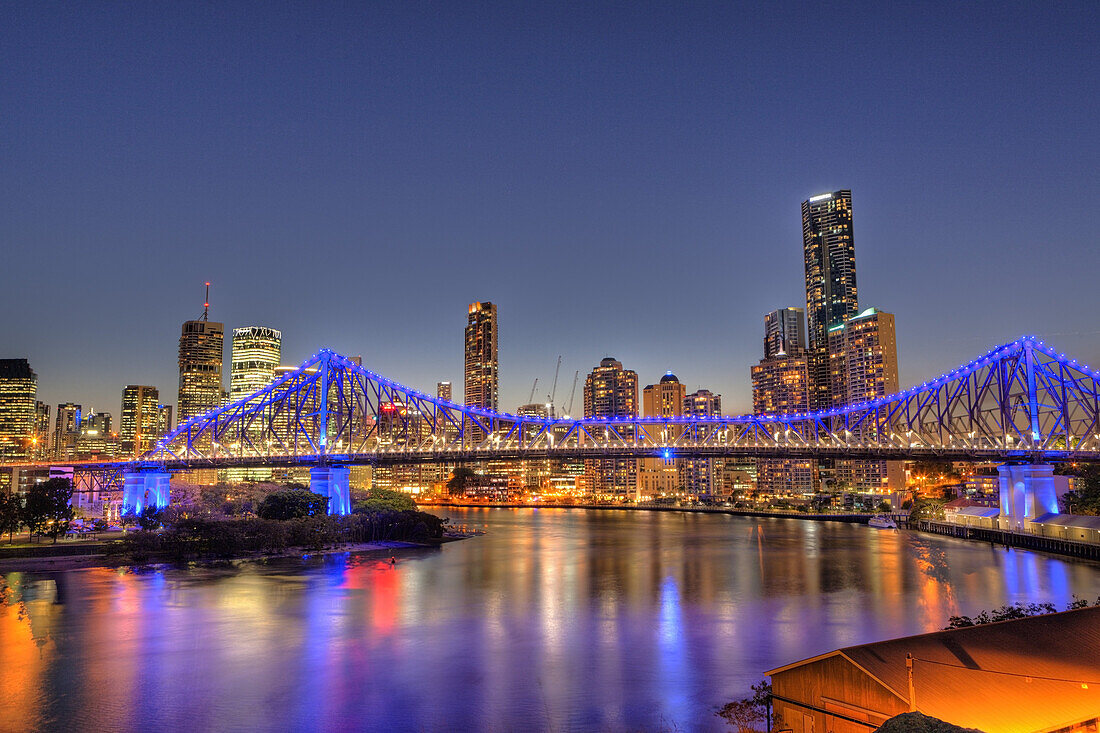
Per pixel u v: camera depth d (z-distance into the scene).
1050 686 44.34
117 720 64.38
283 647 87.94
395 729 62.06
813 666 47.09
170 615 106.12
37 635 93.88
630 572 152.12
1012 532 197.12
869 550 190.75
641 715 64.50
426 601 117.62
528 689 71.88
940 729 35.47
